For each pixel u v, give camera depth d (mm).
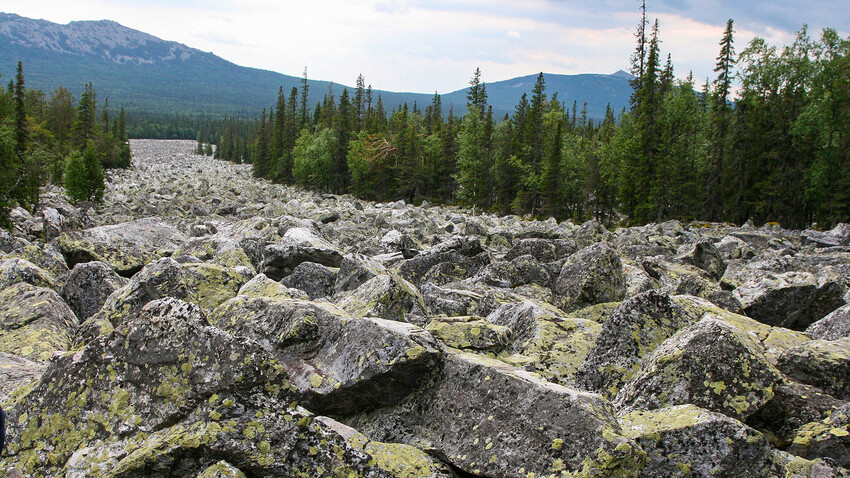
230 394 5633
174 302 6121
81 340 9727
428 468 5992
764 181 62219
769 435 7270
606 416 5801
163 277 10227
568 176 77438
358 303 10523
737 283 16172
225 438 5461
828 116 59219
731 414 6902
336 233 33312
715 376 7102
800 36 65312
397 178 97125
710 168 70188
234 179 107938
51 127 124500
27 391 6410
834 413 7004
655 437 6051
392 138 104000
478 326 9281
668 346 7672
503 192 84062
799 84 65375
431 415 6812
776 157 62562
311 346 7707
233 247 18656
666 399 7152
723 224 61812
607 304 13617
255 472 5512
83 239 18891
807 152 61875
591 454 5465
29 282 13414
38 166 52906
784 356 8633
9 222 32844
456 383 6871
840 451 6582
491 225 48406
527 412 6078
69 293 13266
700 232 48188
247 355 5750
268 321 8156
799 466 6223
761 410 7395
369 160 100312
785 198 61875
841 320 10664
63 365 6297
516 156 82875
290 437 5645
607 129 102188
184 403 5695
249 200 63250
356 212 49562
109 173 105812
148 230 20797
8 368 8117
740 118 66188
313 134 124375
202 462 5473
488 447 6094
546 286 15727
